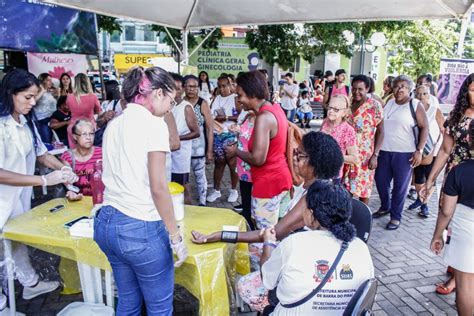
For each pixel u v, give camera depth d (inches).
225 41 395.2
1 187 98.9
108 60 778.2
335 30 343.9
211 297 88.0
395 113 175.8
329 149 83.4
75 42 229.6
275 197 115.7
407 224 191.9
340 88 353.1
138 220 72.7
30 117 110.1
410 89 173.6
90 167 125.0
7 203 100.3
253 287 91.8
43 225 101.3
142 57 544.7
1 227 99.4
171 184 102.6
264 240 87.4
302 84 573.0
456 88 253.9
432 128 193.3
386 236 178.1
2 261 103.7
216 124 207.0
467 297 98.6
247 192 143.4
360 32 358.9
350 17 214.2
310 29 347.3
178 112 165.6
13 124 100.3
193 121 168.1
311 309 66.9
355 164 146.7
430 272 146.6
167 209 72.7
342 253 66.8
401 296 130.6
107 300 100.1
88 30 240.8
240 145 125.3
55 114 248.2
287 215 87.0
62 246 94.3
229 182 260.8
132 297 81.3
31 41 197.3
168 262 78.5
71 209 112.1
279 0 212.5
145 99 72.4
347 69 694.5
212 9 239.0
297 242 67.8
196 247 88.7
